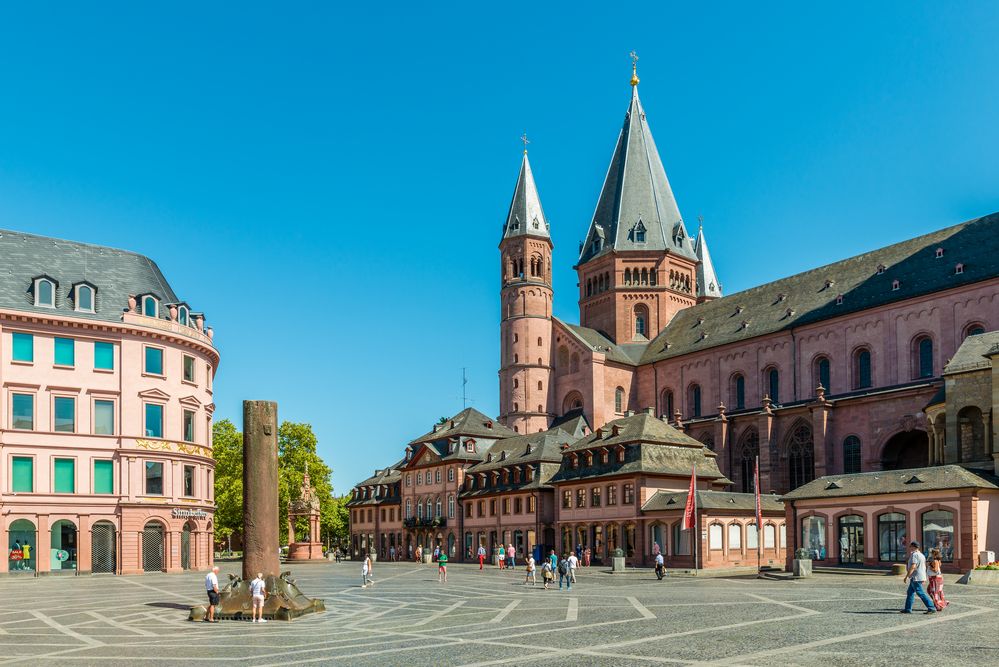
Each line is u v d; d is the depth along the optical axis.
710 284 156.75
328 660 24.97
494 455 108.31
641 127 133.75
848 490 63.78
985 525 56.19
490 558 103.19
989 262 83.12
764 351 103.69
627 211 129.75
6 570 68.19
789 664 22.56
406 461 122.19
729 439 102.06
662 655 24.59
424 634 30.66
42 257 76.69
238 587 37.62
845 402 89.00
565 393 121.44
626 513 81.38
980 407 65.00
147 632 32.66
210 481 82.88
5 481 69.00
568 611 38.12
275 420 39.62
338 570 86.56
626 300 127.00
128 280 80.12
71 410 72.31
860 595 42.59
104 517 72.44
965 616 32.03
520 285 125.06
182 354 79.19
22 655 27.09
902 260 93.88
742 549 76.44
